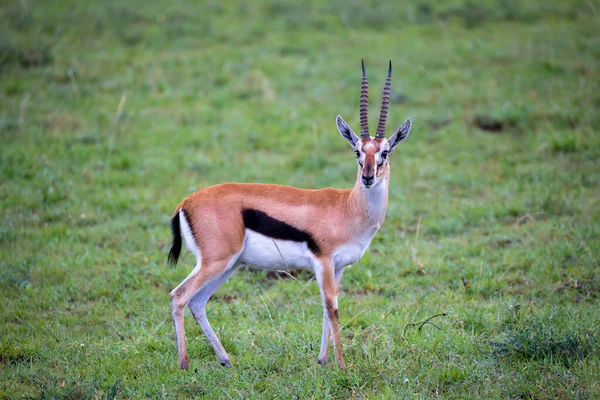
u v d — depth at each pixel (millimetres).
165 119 28516
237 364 13398
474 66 33125
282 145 26547
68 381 12375
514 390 11891
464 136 26625
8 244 18781
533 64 32531
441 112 28766
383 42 36969
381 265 18219
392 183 23375
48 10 40719
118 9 41344
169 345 14133
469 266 17672
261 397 12016
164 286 17172
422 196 22469
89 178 23500
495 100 29156
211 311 15789
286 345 13930
